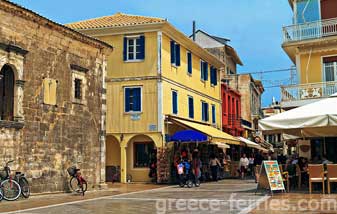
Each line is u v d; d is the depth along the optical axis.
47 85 18.20
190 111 32.03
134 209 12.93
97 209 13.08
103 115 22.11
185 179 23.45
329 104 15.77
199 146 31.44
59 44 19.08
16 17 16.52
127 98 27.48
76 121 20.05
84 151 20.50
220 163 31.17
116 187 22.98
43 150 17.81
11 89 16.70
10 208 13.44
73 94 19.89
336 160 22.64
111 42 28.09
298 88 24.88
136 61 27.52
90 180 20.83
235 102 46.75
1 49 15.80
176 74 29.56
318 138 23.12
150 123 26.83
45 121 18.02
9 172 15.69
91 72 21.39
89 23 29.50
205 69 36.16
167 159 26.52
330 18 25.64
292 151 40.47
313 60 25.58
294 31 25.80
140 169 27.23
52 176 18.28
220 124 39.41
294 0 26.55
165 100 27.47
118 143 28.14
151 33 27.44
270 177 16.16
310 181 15.87
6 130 15.91
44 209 13.17
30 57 17.30
